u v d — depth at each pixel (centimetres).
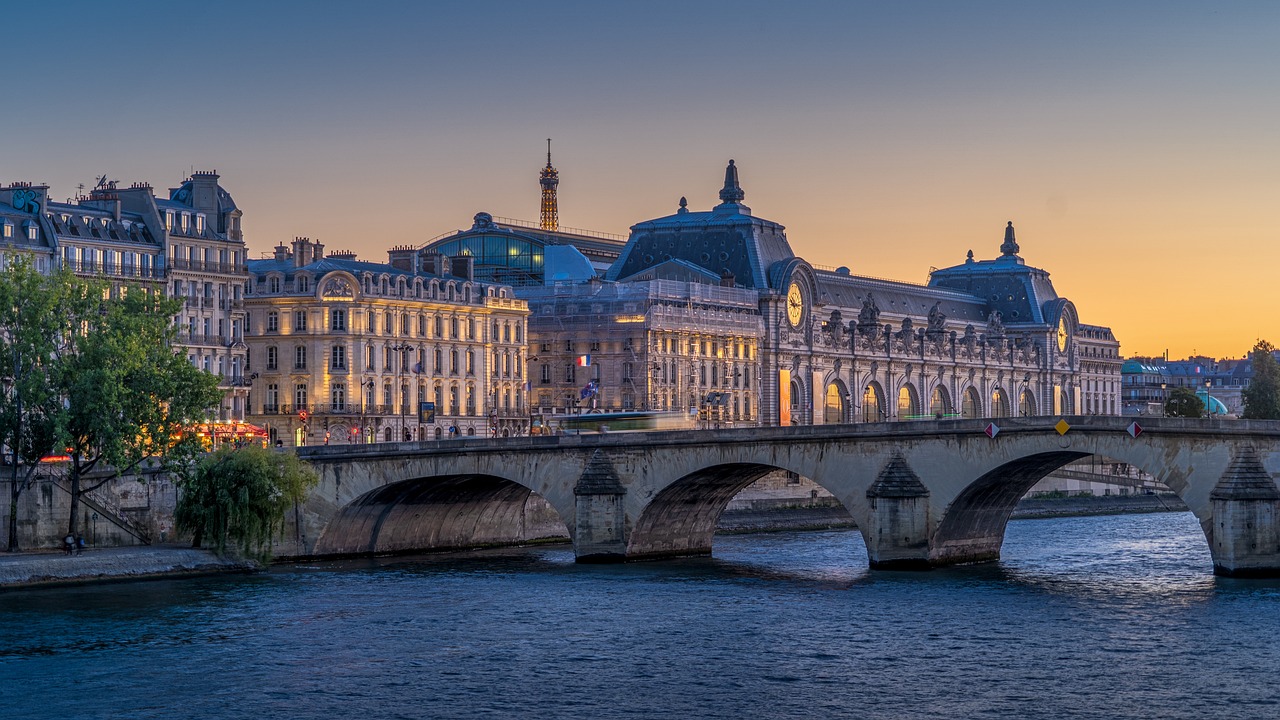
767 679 10588
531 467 16338
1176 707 9862
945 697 10119
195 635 11894
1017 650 11294
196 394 15475
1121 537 19388
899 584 14200
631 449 16100
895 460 15188
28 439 14875
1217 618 12238
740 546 18125
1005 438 14738
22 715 9812
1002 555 16825
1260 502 13812
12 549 14875
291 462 15888
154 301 15875
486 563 16200
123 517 15700
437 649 11462
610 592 13875
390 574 15200
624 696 10200
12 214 18275
